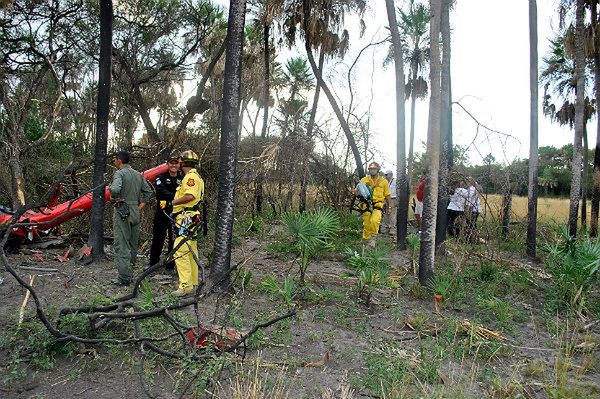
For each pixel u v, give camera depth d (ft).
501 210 31.24
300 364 15.44
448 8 32.96
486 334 18.51
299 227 22.88
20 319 16.22
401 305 21.75
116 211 22.45
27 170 34.32
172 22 55.77
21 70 43.21
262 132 48.29
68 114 54.44
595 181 48.21
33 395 12.84
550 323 20.27
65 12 44.32
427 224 23.75
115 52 50.29
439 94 23.65
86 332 15.24
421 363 15.30
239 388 12.75
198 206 21.53
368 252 24.04
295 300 21.52
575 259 23.76
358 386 14.24
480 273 26.86
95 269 25.43
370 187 34.14
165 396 13.15
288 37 54.54
